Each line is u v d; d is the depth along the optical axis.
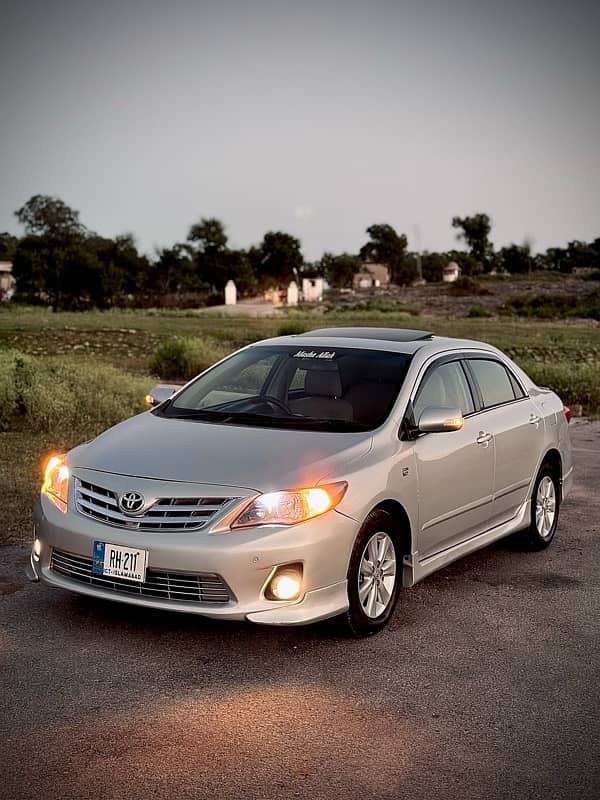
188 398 6.03
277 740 3.82
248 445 5.10
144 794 3.36
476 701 4.28
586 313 83.94
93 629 5.02
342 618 4.90
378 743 3.82
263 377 5.98
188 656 4.71
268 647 4.87
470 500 6.00
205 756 3.66
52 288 86.06
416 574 5.49
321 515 4.66
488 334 42.97
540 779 3.57
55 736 3.80
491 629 5.28
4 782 3.42
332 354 6.07
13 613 5.24
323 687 4.38
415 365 5.91
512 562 6.73
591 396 16.70
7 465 9.23
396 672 4.60
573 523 7.96
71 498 4.94
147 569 4.59
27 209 137.25
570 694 4.39
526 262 157.88
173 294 103.44
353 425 5.39
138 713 4.04
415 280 161.62
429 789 3.46
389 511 5.26
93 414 12.40
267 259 131.50
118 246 94.62
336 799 3.37
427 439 5.56
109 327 36.22
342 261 144.88
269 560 4.53
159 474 4.80
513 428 6.54
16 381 13.30
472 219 169.62
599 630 5.31
